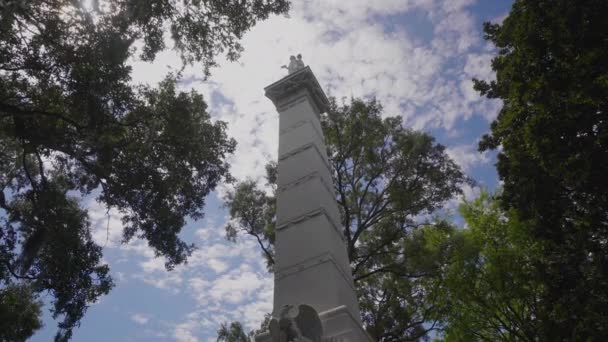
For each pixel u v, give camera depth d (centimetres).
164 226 2006
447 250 2419
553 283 1636
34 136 1786
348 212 2506
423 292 2509
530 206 1641
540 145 1530
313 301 1443
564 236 1606
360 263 2438
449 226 2577
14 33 1612
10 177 2102
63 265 1848
